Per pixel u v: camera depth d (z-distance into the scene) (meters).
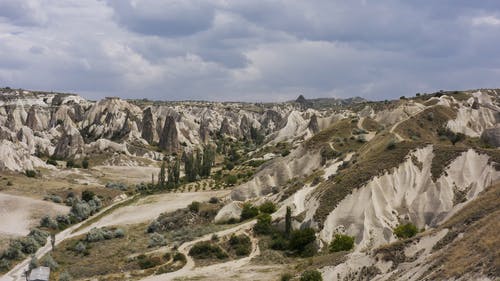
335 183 103.25
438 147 107.12
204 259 90.12
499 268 42.19
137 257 92.38
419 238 61.09
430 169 102.44
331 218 95.12
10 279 88.19
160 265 88.12
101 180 178.75
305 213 100.94
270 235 98.00
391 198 98.50
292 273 74.75
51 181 165.62
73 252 101.81
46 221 122.62
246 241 95.12
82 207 134.38
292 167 136.88
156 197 147.38
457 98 164.75
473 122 147.62
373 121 153.62
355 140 139.50
